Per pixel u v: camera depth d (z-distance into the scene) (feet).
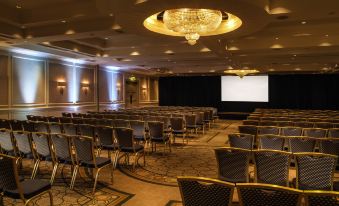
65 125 20.08
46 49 34.83
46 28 25.27
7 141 16.40
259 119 29.14
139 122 22.71
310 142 14.89
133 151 18.25
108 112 37.91
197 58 41.47
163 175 17.31
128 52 38.29
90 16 21.38
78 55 38.29
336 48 32.48
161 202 12.96
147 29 21.97
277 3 18.58
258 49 33.32
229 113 66.23
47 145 15.12
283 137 15.30
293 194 6.66
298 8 18.20
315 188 10.80
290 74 66.08
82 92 47.62
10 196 10.36
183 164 20.08
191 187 7.79
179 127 27.71
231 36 24.08
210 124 45.78
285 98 67.05
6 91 33.27
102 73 53.67
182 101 75.46
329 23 26.02
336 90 65.05
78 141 14.23
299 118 29.27
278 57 40.47
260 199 7.00
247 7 16.16
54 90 41.09
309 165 10.86
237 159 11.75
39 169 18.40
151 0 14.88
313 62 44.98
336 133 18.39
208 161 21.02
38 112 38.01
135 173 17.72
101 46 34.71
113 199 13.30
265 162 11.40
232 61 44.86
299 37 31.53
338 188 10.74
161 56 39.34
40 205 12.54
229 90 69.67
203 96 73.46
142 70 61.52
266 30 28.84
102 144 18.97
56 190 14.51
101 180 16.22
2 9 21.77
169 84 76.48
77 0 21.01
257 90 67.46
